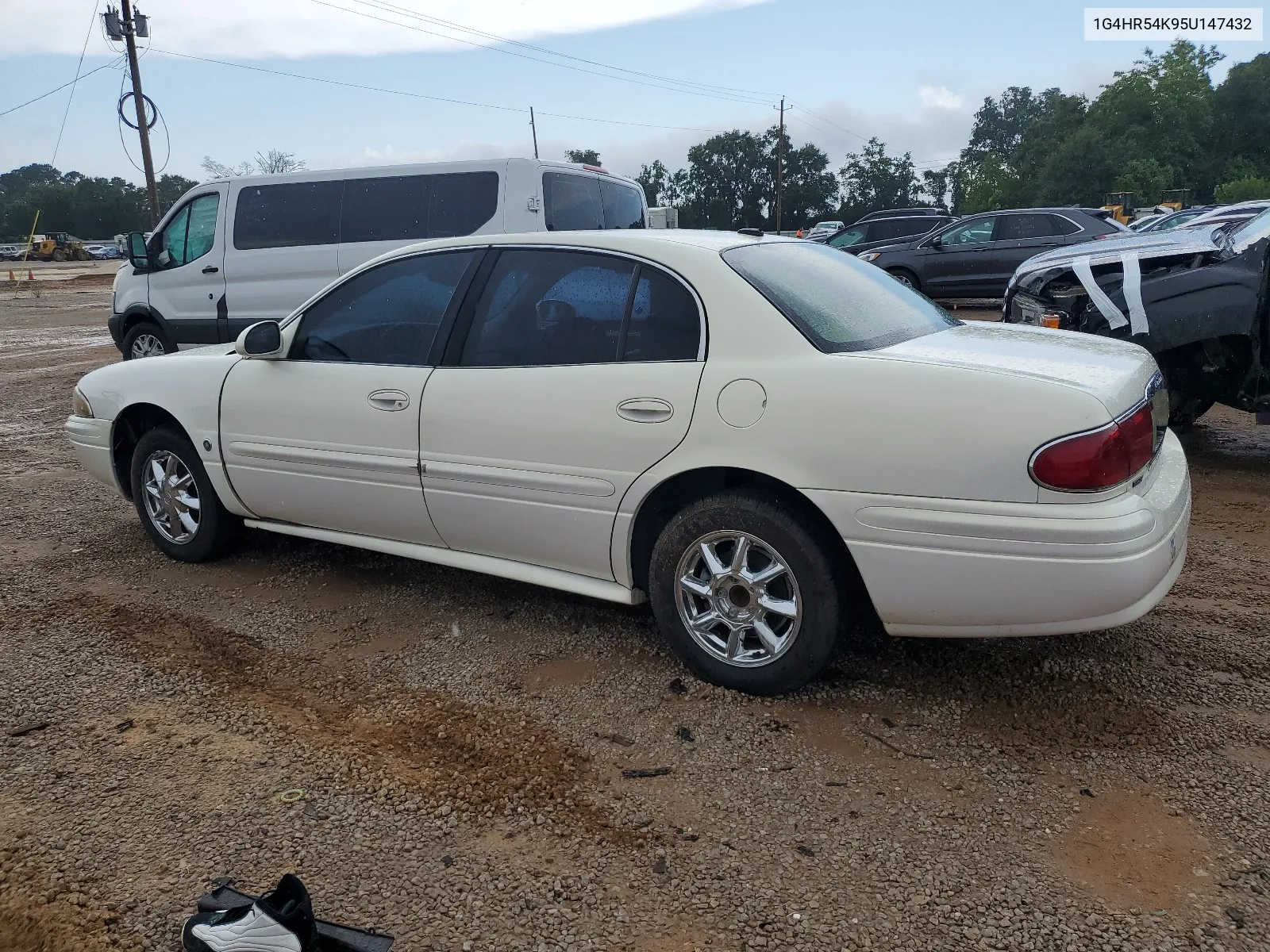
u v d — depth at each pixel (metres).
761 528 3.02
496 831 2.53
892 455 2.77
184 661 3.59
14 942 2.17
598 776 2.78
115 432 4.79
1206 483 5.66
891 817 2.55
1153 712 3.05
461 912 2.23
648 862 2.40
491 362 3.54
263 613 4.04
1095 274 6.15
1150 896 2.23
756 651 3.19
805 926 2.16
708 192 93.56
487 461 3.50
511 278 3.58
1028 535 2.64
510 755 2.89
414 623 3.91
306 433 3.99
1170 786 2.66
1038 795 2.64
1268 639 3.54
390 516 3.87
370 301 3.93
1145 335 5.75
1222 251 5.74
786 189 90.44
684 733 2.99
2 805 2.67
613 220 10.32
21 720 3.14
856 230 19.02
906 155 90.31
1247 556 4.42
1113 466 2.61
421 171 9.16
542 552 3.53
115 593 4.30
